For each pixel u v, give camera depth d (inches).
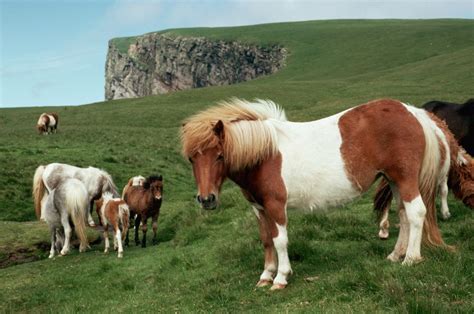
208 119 275.3
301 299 251.8
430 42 4517.7
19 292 389.4
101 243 600.1
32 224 625.9
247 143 267.3
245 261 341.4
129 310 297.0
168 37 7470.5
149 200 550.0
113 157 1060.5
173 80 7436.0
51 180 642.8
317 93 2618.1
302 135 283.7
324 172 275.7
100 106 2913.4
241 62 6579.7
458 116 446.0
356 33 5728.3
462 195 314.2
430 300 207.8
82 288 380.5
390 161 276.4
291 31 6594.5
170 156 1203.9
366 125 279.6
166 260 396.8
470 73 2372.0
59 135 1551.4
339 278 256.7
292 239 346.9
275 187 273.4
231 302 271.9
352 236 359.6
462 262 248.8
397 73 2935.5
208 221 491.2
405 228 289.0
